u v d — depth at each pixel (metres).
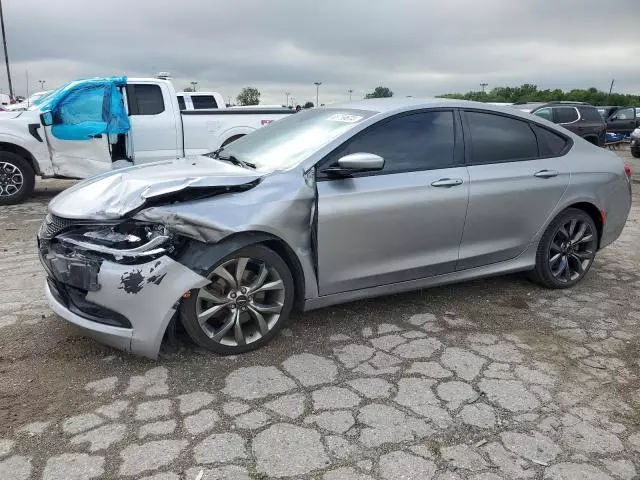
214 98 16.72
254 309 3.43
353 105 4.25
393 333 3.85
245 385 3.12
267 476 2.40
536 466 2.52
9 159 8.63
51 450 2.54
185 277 3.09
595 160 4.87
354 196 3.61
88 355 3.42
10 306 4.21
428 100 4.22
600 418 2.90
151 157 9.54
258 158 3.94
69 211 3.20
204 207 3.17
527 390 3.15
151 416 2.81
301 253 3.50
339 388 3.12
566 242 4.76
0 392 3.01
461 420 2.85
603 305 4.50
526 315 4.25
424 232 3.94
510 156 4.42
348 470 2.45
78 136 8.79
